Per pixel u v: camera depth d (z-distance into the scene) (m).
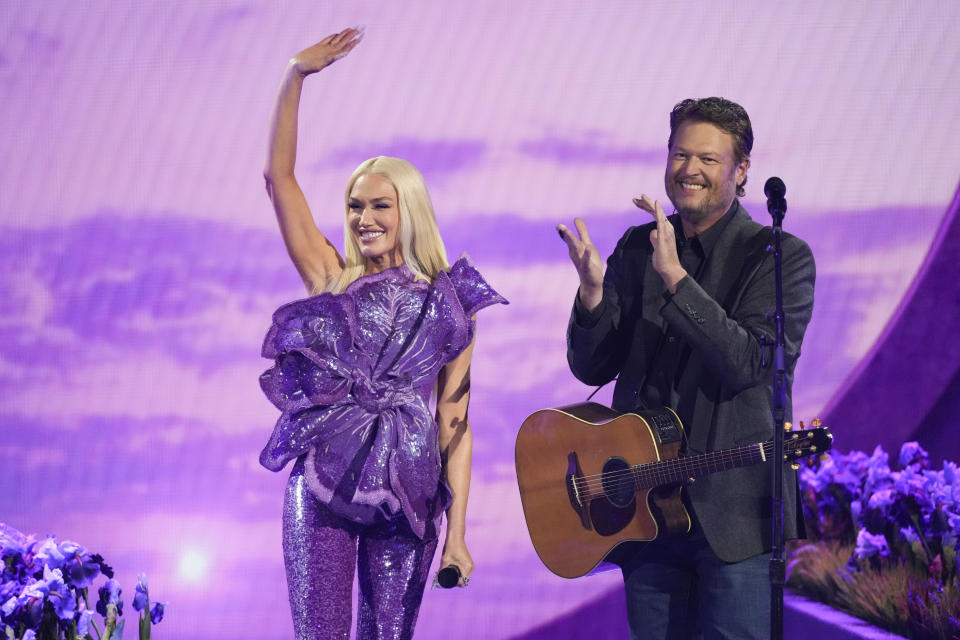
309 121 18.70
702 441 10.75
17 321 19.08
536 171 18.52
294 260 11.55
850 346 18.69
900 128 18.48
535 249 18.50
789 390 10.66
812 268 10.88
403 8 18.77
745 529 10.49
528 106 18.59
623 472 11.05
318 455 10.54
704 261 11.11
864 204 18.53
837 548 18.28
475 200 18.55
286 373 10.79
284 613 18.48
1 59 19.30
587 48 18.59
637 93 18.53
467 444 11.32
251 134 19.11
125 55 19.25
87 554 11.92
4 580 11.57
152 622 12.33
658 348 11.22
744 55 18.50
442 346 10.99
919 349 18.66
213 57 19.17
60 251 19.16
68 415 18.94
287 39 19.08
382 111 18.70
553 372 18.33
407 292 10.95
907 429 18.70
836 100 18.52
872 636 15.48
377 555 10.77
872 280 18.61
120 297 19.05
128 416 18.89
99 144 19.20
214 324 18.94
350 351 10.72
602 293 11.47
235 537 18.67
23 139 19.25
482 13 18.70
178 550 18.69
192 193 19.09
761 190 18.56
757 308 10.59
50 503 18.81
